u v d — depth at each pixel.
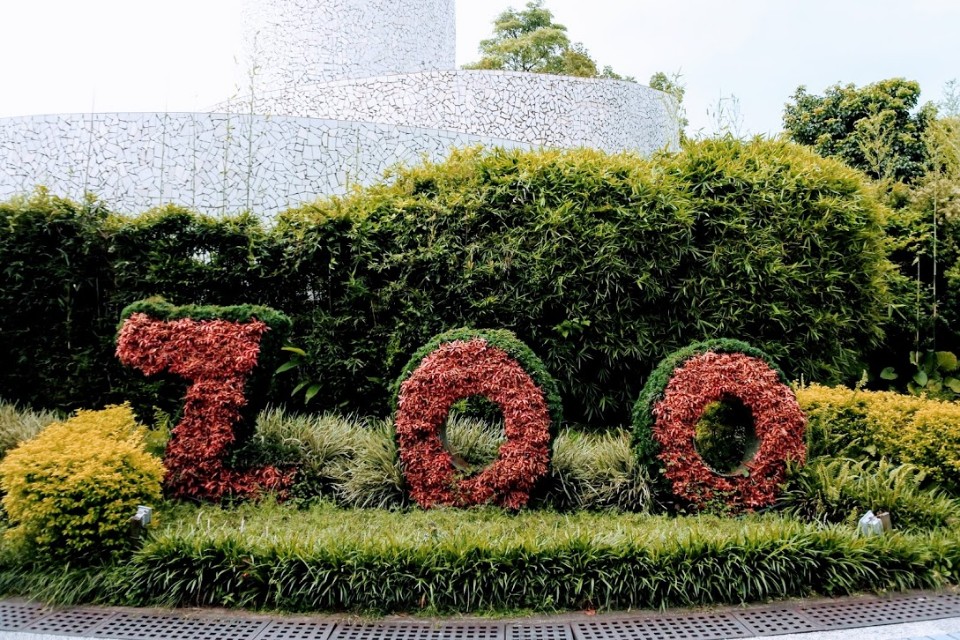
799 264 6.65
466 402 6.49
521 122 13.09
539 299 6.48
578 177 6.61
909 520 4.37
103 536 3.96
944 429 4.83
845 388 5.90
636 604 3.67
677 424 4.80
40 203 6.77
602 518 4.56
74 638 3.34
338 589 3.63
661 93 14.74
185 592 3.71
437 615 3.56
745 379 4.92
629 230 6.46
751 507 4.69
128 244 6.82
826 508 4.55
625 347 6.49
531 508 4.82
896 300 8.12
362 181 10.71
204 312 5.38
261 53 13.47
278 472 5.14
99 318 6.87
